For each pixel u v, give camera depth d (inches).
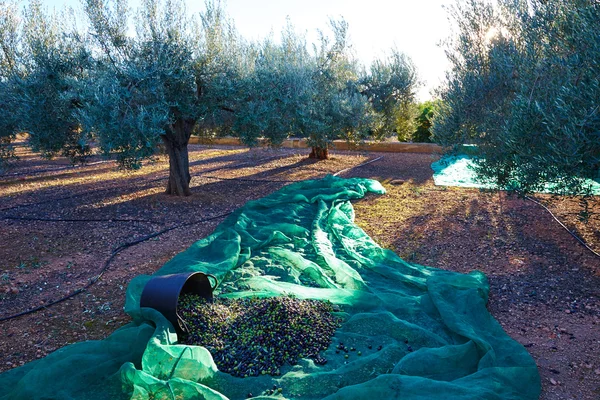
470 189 519.8
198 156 833.5
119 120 358.6
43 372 176.4
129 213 444.8
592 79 208.2
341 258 315.9
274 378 179.5
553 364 193.9
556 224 379.9
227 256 298.7
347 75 697.6
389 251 313.4
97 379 179.3
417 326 216.2
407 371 180.9
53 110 388.5
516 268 297.0
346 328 221.5
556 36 253.8
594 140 203.9
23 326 236.8
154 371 177.5
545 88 242.2
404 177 605.9
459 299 243.0
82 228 401.4
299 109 526.0
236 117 471.8
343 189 500.4
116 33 391.2
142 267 313.9
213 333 207.9
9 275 302.0
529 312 240.7
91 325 236.5
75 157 463.5
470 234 366.6
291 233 362.9
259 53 546.6
